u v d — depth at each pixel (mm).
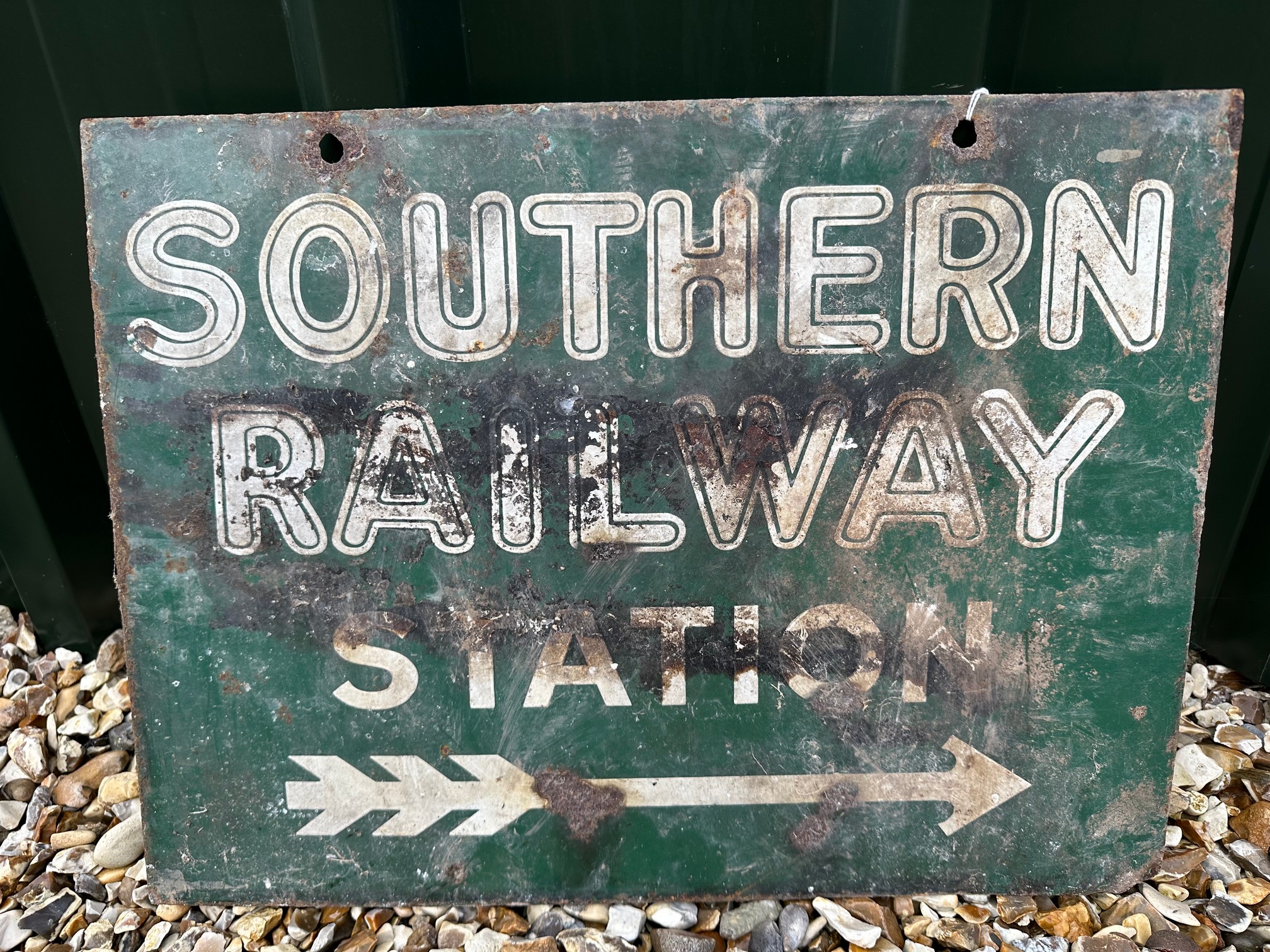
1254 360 1477
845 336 1227
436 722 1300
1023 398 1238
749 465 1250
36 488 1604
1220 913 1301
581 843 1324
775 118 1188
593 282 1216
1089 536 1266
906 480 1253
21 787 1523
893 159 1196
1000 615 1283
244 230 1207
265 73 1373
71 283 1533
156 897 1326
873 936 1271
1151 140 1191
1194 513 1262
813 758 1311
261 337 1225
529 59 1367
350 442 1242
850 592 1278
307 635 1279
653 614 1281
